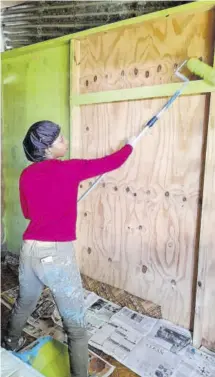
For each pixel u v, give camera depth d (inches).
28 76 100.3
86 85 86.2
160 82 72.7
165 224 76.2
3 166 113.7
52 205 54.7
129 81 77.7
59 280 55.3
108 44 79.9
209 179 65.1
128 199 82.4
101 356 67.4
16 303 63.9
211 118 63.4
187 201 71.7
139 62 75.3
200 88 64.6
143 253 81.4
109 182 85.8
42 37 96.0
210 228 66.5
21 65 101.3
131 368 64.4
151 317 80.0
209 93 65.1
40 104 99.0
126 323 77.9
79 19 86.6
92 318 79.7
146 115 75.9
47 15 93.1
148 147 76.6
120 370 63.8
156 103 73.7
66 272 55.4
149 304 81.0
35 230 55.5
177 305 76.6
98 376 62.1
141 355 67.9
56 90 93.7
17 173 110.1
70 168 55.2
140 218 80.7
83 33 81.0
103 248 90.0
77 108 87.5
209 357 67.8
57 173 54.4
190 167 70.3
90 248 93.3
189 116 69.1
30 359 65.9
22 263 57.5
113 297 86.9
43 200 54.7
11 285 97.9
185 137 70.3
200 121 67.6
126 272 85.7
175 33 68.9
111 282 89.7
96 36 81.6
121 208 84.3
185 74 68.5
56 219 55.2
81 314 57.5
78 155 89.7
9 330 66.3
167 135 73.0
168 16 67.3
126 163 81.3
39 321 79.7
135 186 80.4
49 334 74.8
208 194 65.5
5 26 104.3
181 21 67.7
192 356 67.9
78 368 57.7
